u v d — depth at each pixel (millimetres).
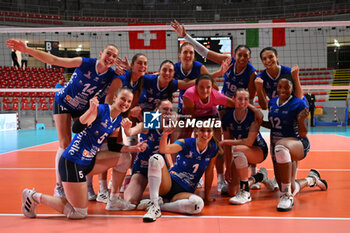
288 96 3549
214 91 3668
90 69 3266
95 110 2730
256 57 18203
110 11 24266
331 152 7293
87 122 2799
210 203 3428
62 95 3410
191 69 4098
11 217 2951
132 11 24266
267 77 4059
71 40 20156
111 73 3369
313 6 22547
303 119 3426
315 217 2885
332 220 2793
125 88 3006
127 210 3199
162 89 3775
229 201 3402
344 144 8805
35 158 6641
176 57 18625
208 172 3379
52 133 13320
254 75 4168
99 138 2914
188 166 3268
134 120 3900
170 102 3557
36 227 2666
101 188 3637
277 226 2641
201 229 2580
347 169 5246
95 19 22672
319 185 3900
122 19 23188
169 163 3797
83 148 2865
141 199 3455
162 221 2809
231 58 4172
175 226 2664
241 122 3684
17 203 3391
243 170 3420
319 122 16750
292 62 18875
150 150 3518
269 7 23281
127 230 2574
